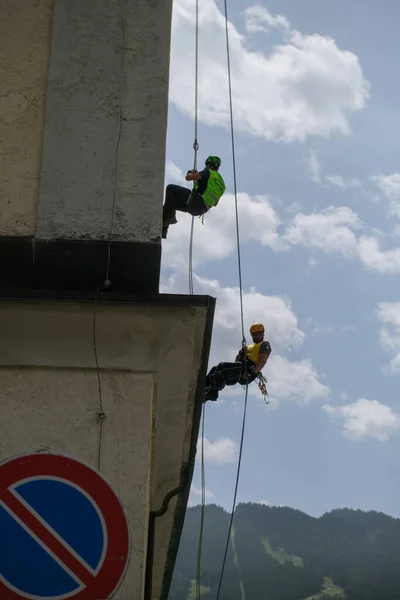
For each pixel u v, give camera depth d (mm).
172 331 8469
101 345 8414
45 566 7637
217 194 13258
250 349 15969
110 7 9633
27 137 9164
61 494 7887
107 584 7625
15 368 8297
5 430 8070
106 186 9016
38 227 8859
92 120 9211
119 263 8844
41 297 8312
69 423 8148
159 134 9234
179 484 10570
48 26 9578
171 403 9164
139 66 9453
